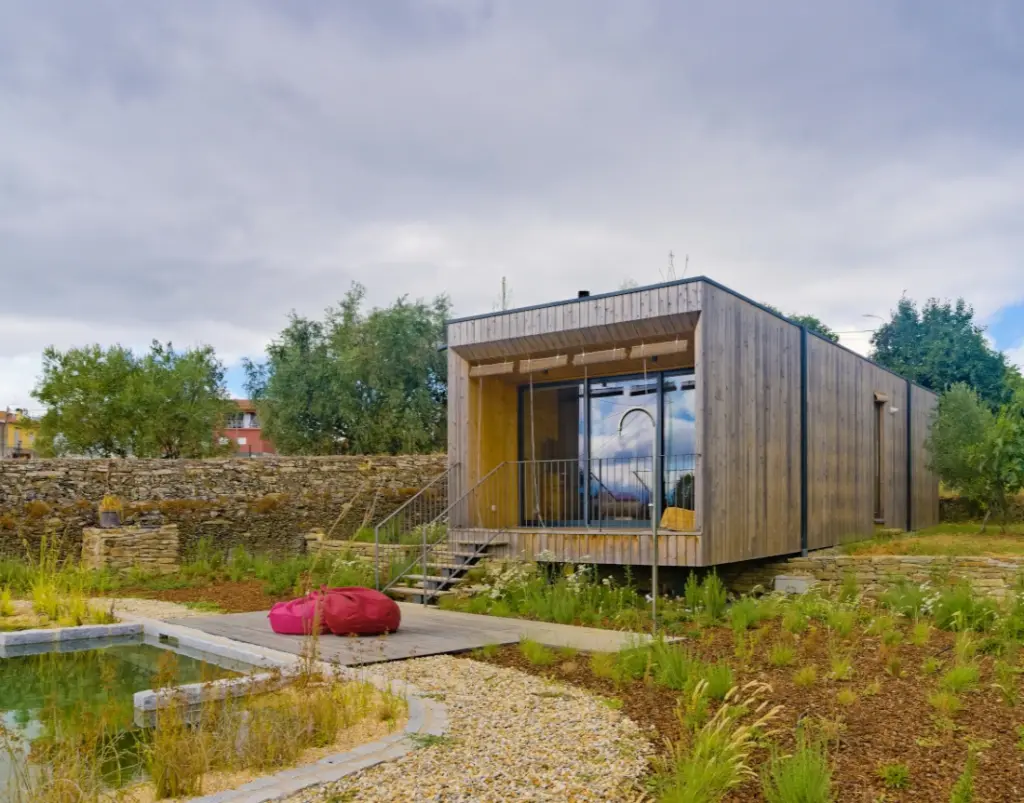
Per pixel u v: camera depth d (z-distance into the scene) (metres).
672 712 5.59
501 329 12.48
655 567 8.16
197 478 16.38
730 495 10.59
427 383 27.62
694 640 8.04
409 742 4.90
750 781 4.35
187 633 8.66
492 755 4.67
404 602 11.53
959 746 4.78
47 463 14.88
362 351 26.44
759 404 11.58
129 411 24.41
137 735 5.33
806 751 4.17
